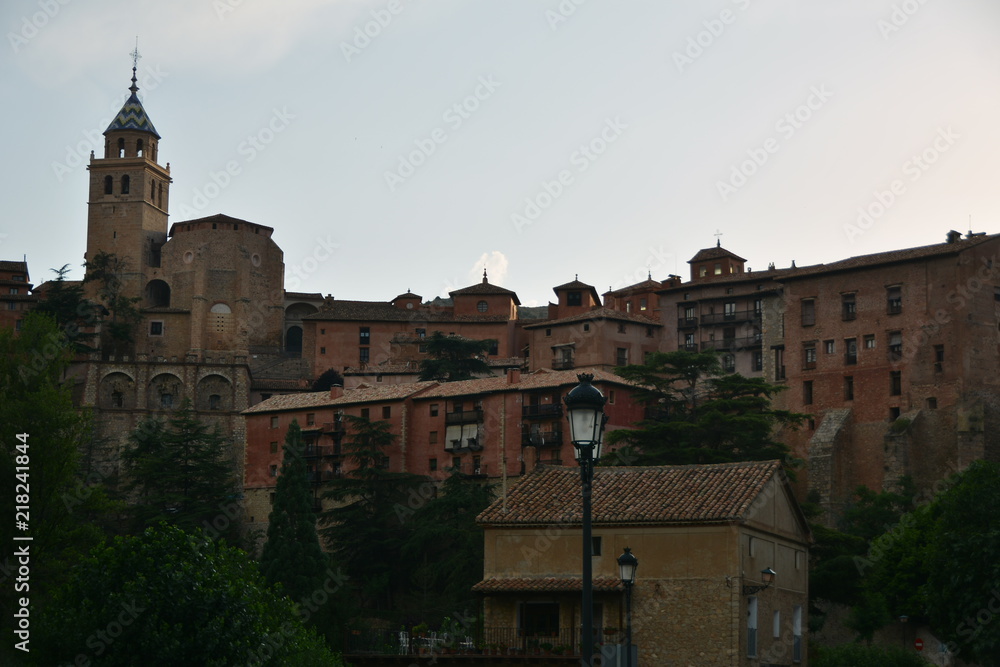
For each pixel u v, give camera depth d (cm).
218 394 14200
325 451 11838
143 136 16988
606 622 5153
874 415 11106
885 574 7694
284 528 8969
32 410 6231
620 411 10800
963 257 10894
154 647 4216
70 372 13862
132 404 13950
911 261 11100
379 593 9938
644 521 5159
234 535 11406
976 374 10775
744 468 5481
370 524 10562
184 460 11631
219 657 4262
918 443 10831
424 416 11681
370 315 14988
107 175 16788
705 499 5238
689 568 5075
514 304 15688
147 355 15012
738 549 5028
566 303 14788
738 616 4962
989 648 5662
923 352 10950
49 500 6222
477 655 5212
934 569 6153
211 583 4391
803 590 5825
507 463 11100
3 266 17475
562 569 5303
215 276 16088
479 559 9050
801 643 5709
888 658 5588
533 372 12912
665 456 8475
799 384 11638
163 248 16450
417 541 9819
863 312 11362
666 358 9675
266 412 12238
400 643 5678
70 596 4456
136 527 10881
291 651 4719
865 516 9450
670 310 13350
